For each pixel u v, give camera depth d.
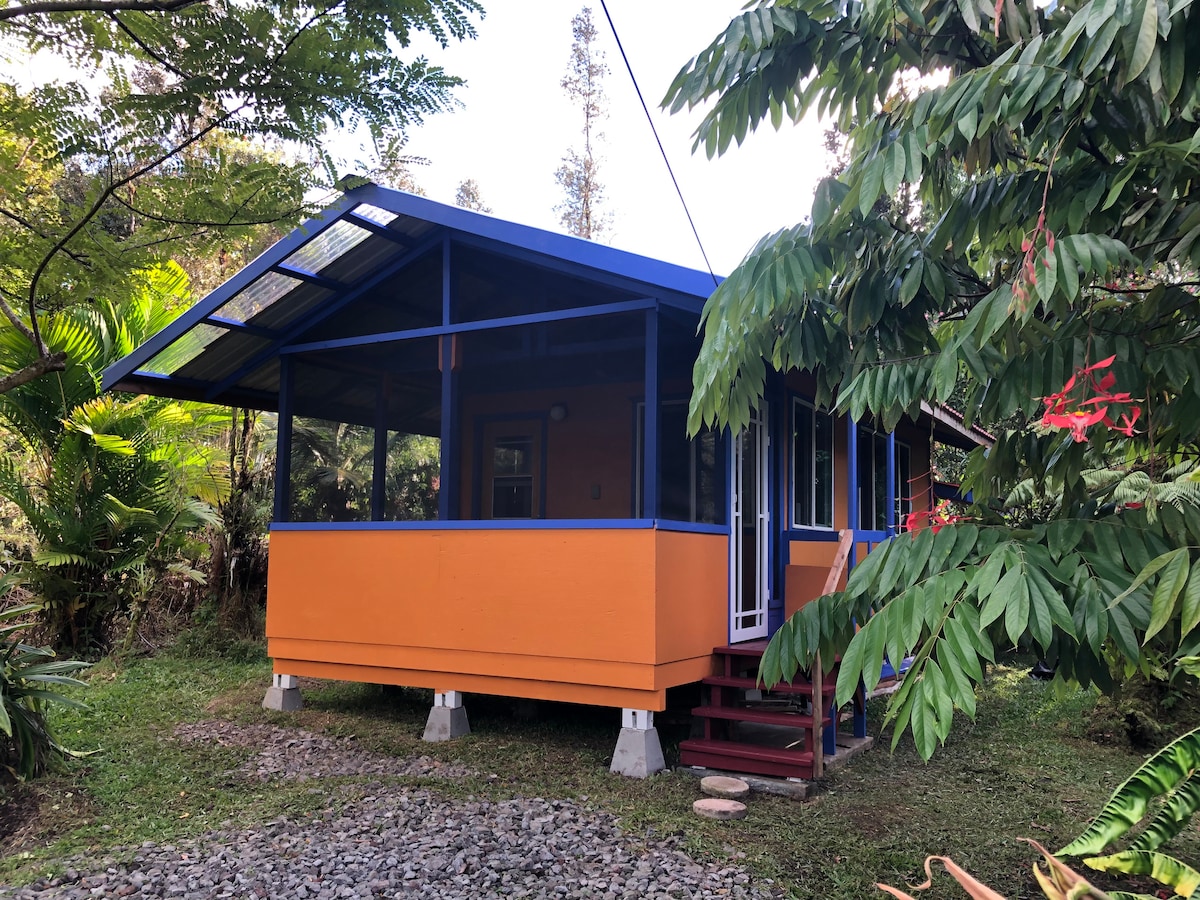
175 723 6.74
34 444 9.18
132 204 3.16
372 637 6.70
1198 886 1.21
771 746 5.84
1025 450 3.46
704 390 3.36
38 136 2.76
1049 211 2.96
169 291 9.43
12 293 3.40
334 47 2.74
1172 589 2.08
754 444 7.09
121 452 8.79
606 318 6.70
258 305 6.89
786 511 7.56
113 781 5.17
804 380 7.87
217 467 10.44
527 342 7.01
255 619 10.48
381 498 7.76
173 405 9.55
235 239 3.41
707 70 3.45
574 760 5.81
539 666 5.91
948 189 3.52
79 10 2.57
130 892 3.66
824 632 3.13
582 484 8.31
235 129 2.94
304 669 7.09
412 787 5.15
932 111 2.77
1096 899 1.07
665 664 5.56
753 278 3.29
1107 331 2.96
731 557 6.55
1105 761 6.30
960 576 2.63
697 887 3.70
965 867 4.04
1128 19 2.19
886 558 2.97
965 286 3.73
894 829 4.56
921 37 3.47
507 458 8.82
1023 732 7.18
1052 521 2.87
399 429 8.25
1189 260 2.84
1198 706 6.79
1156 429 3.16
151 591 9.90
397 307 7.55
